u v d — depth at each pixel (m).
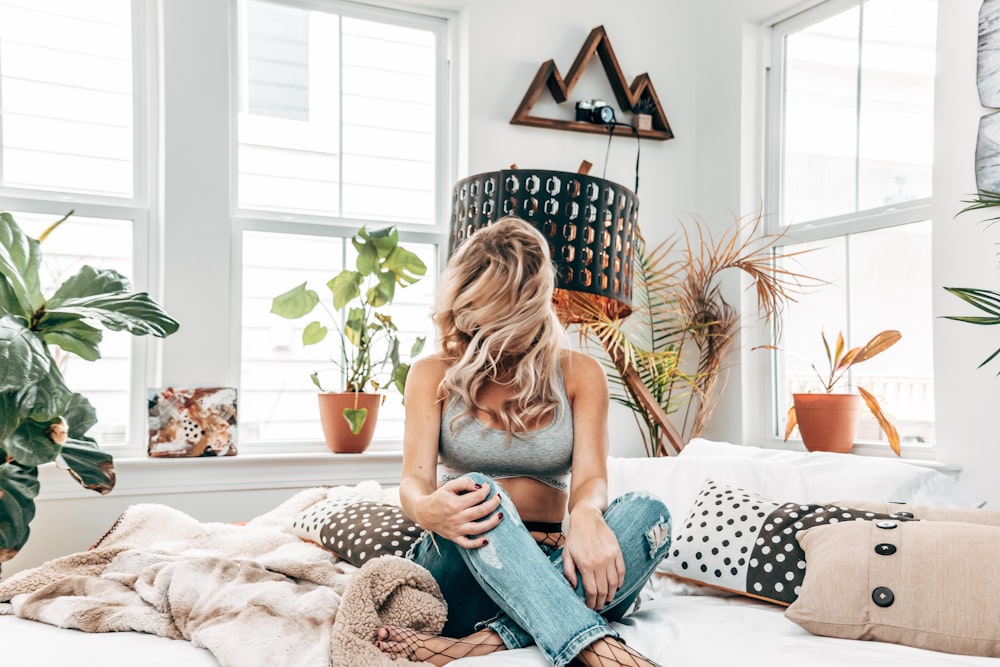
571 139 3.55
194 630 1.59
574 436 1.82
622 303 2.90
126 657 1.46
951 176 2.67
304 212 3.26
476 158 3.38
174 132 2.96
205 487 2.84
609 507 1.70
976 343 2.57
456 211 2.78
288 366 3.18
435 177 3.47
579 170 3.49
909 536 1.60
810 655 1.41
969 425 2.58
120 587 1.85
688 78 3.77
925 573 1.52
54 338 2.29
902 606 1.50
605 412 1.85
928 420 2.81
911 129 2.94
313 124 3.28
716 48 3.65
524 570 1.49
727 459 2.34
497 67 3.43
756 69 3.53
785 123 3.48
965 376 2.60
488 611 1.68
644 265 3.55
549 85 3.52
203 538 2.25
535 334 1.83
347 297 3.05
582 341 3.47
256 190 3.19
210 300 2.98
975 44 2.62
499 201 2.67
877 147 3.06
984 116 2.57
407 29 3.43
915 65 2.93
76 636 1.62
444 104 3.48
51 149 2.91
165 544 2.18
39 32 2.91
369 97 3.37
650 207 3.68
